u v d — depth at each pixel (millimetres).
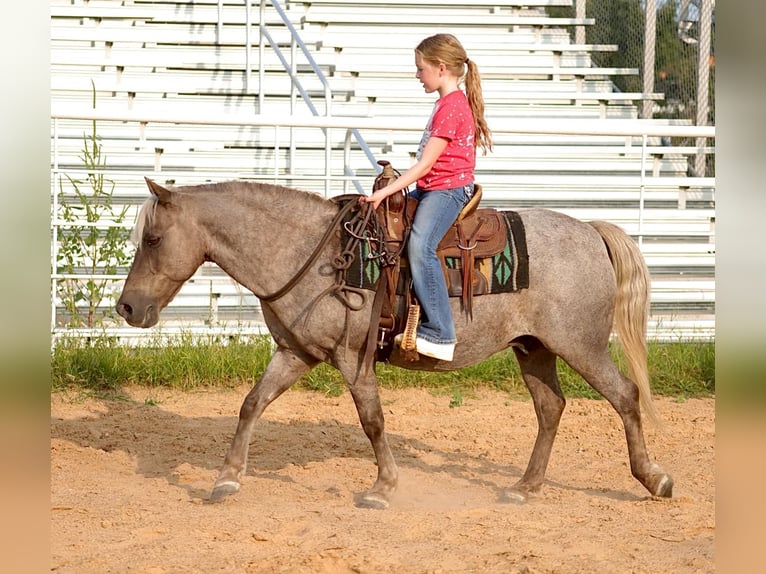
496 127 11812
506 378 12516
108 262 12852
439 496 8273
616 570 6074
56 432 9977
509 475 9055
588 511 7609
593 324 7781
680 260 15812
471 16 21094
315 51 20062
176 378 11992
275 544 6598
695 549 6535
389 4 21297
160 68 19234
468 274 7461
